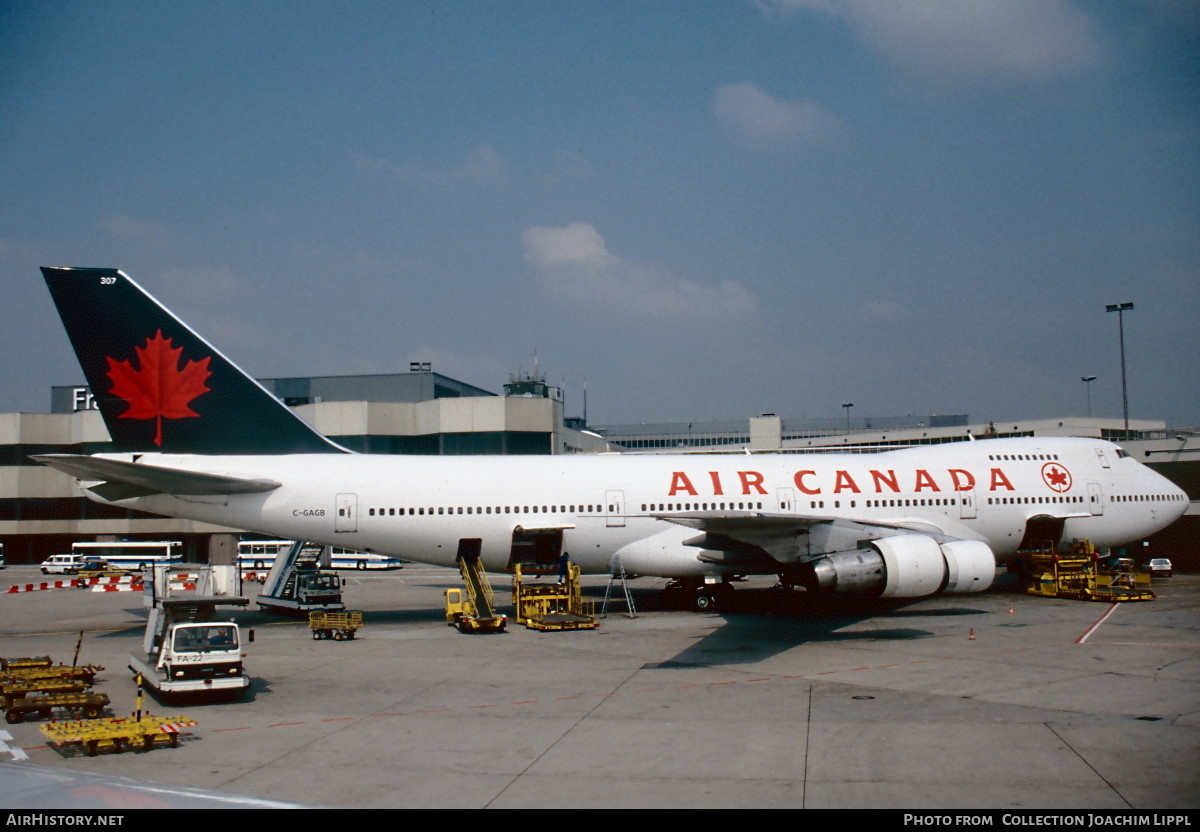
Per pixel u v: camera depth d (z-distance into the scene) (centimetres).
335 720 1794
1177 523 5003
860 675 2150
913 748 1526
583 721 1755
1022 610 3225
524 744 1593
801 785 1338
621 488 3272
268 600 3550
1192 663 2253
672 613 3297
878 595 2844
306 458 3097
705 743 1578
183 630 1970
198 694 1964
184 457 2994
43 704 1825
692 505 3303
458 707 1892
